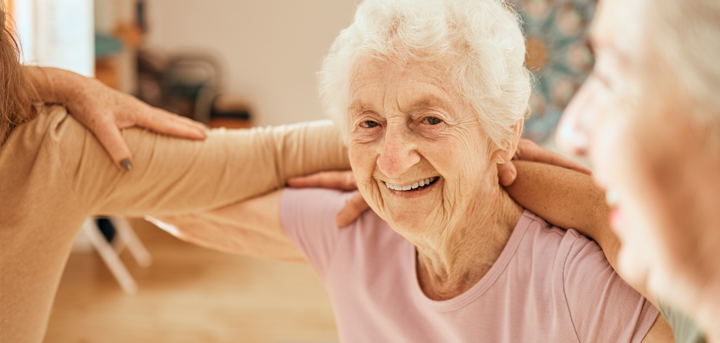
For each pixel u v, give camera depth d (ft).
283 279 11.22
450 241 3.05
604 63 1.56
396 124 2.74
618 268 2.64
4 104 3.18
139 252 11.85
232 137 3.81
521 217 3.11
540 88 13.69
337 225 3.60
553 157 3.47
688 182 1.43
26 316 3.23
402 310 3.33
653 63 1.41
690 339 1.99
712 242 1.46
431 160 2.74
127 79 14.97
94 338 8.79
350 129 2.96
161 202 3.61
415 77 2.68
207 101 16.71
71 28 9.55
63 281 10.77
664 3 1.38
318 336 9.04
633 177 1.49
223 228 4.00
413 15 2.73
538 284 2.90
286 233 3.75
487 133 2.86
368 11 2.85
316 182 3.82
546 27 13.46
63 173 3.27
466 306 3.05
